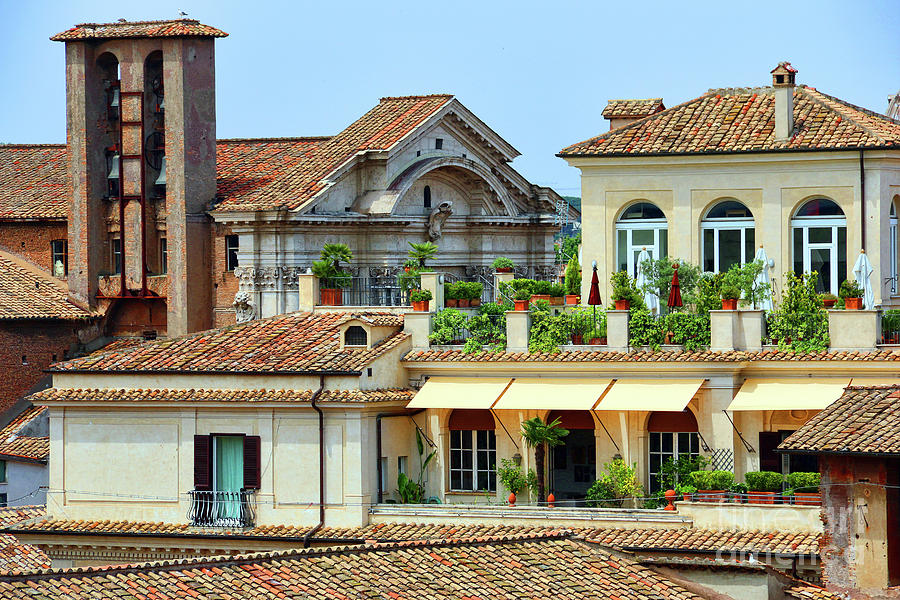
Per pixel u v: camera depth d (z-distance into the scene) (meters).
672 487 55.62
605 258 62.84
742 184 60.97
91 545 58.44
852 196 59.50
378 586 45.56
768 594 49.59
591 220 62.97
